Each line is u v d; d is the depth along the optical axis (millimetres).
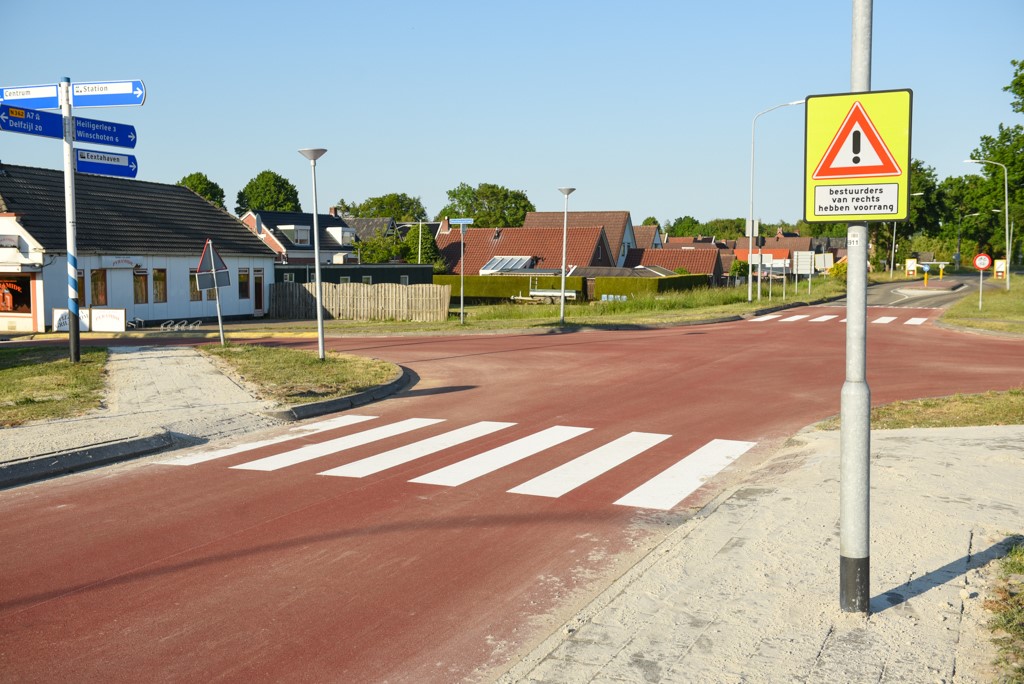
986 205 54188
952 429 10281
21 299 32312
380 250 69250
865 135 4605
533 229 67938
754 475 8602
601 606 5180
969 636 4594
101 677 4430
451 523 7133
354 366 17109
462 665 4582
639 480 8547
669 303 39031
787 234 140625
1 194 32281
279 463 9359
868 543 4863
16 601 5465
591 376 16359
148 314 36312
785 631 4699
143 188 40562
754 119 42625
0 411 11797
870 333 25812
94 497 7984
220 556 6320
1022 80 42188
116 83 16203
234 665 4574
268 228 72938
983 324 27016
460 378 16359
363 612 5285
